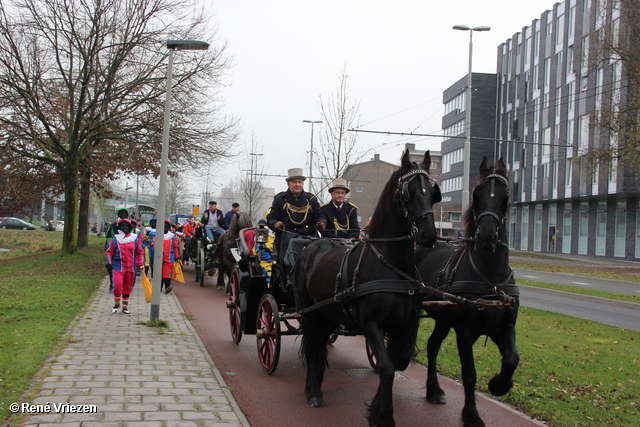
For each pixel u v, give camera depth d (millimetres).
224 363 7738
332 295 5867
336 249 6391
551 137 47594
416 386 6914
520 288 18734
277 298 7906
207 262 17172
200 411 5391
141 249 11266
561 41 46312
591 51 30062
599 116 30766
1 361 6633
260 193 56531
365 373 7508
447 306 5582
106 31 21266
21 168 22141
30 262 21375
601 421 5477
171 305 12547
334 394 6488
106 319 10141
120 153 22047
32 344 7551
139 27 21750
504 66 57125
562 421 5477
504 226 5660
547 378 7031
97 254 25203
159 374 6605
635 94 26359
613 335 10109
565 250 47031
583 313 13414
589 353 8500
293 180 8070
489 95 58812
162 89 22188
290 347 9203
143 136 22328
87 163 23562
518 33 54188
